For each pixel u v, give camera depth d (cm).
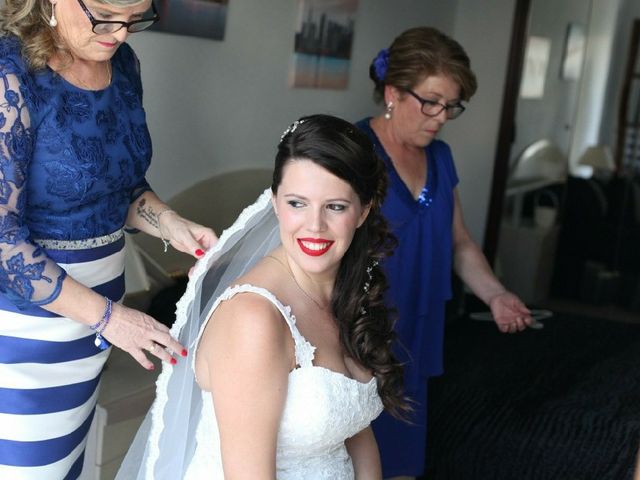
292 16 362
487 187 560
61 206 170
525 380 414
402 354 249
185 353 165
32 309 169
